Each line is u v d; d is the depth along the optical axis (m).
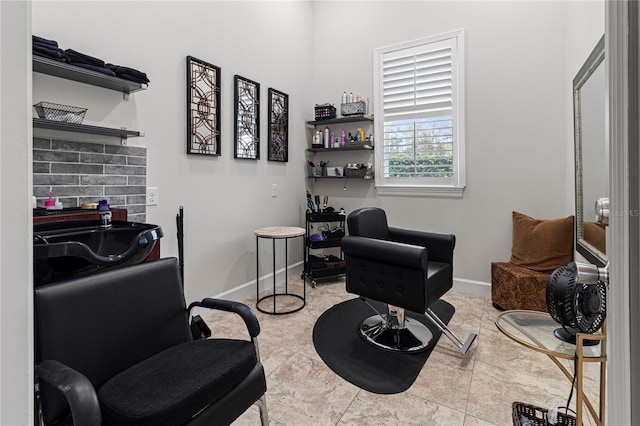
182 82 2.40
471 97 3.00
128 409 0.90
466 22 2.99
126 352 1.19
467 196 3.06
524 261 2.60
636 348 0.50
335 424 1.45
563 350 1.18
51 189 1.71
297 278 3.62
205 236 2.62
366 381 1.76
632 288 0.50
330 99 3.77
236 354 1.19
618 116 0.53
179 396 0.95
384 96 3.42
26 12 0.51
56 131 1.74
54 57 1.53
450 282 2.31
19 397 0.52
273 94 3.27
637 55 0.49
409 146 3.31
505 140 2.88
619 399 0.54
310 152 3.88
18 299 0.51
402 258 1.91
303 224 3.79
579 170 2.04
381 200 3.51
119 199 2.02
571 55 2.46
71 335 1.06
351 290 2.21
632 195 0.50
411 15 3.25
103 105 1.94
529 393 1.65
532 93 2.77
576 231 2.18
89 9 1.87
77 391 0.82
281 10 3.37
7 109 0.49
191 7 2.46
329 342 2.18
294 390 1.69
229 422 1.09
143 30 2.15
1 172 0.49
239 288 2.96
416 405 1.57
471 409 1.54
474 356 1.99
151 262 1.38
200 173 2.56
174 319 1.37
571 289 1.15
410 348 2.08
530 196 2.81
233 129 2.84
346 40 3.63
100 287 1.17
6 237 0.49
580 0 2.21
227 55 2.76
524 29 2.78
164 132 2.29
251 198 3.06
